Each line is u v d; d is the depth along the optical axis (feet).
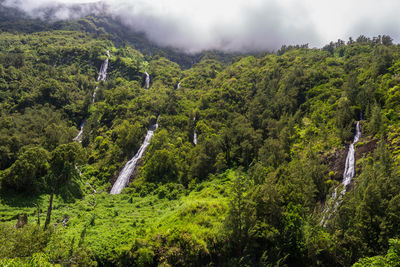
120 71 487.61
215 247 103.45
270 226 103.45
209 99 352.28
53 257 82.33
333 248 90.74
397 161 126.62
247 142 219.61
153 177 218.18
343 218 100.32
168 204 168.14
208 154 227.20
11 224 121.80
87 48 523.70
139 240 104.12
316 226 96.73
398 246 63.10
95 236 114.42
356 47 440.04
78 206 164.25
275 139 217.56
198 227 110.63
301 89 290.76
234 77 433.07
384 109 179.11
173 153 240.12
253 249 101.96
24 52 452.35
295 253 98.17
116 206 172.76
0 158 186.70
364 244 86.79
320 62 361.30
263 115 270.05
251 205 105.60
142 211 158.71
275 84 347.15
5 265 43.09
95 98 386.11
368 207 91.66
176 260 98.63
